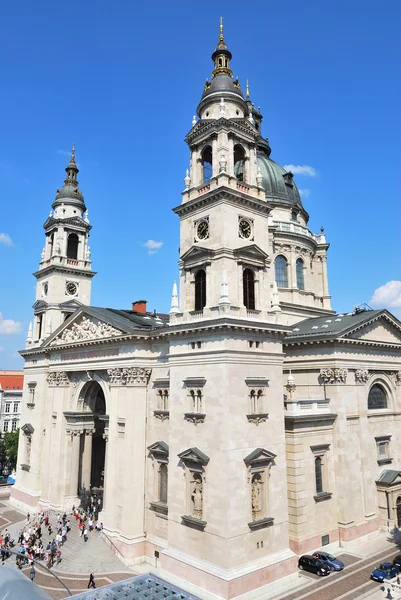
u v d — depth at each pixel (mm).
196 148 47469
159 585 26750
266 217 46000
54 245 71562
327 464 47531
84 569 42656
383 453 54406
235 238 42469
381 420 54469
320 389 51094
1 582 20969
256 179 46469
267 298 44375
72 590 38812
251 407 39594
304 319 69875
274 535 38750
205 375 39500
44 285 72875
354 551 45594
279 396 42031
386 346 56219
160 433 46438
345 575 39906
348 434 49188
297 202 76625
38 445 65375
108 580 40438
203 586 35844
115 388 50375
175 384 42500
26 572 42781
